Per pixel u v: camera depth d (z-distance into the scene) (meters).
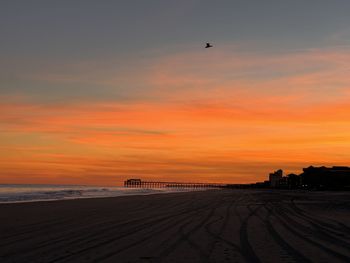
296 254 11.70
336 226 19.03
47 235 15.62
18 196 48.59
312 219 22.55
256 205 34.97
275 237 15.20
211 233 16.34
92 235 15.65
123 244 13.47
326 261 10.69
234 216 24.16
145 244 13.48
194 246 13.09
